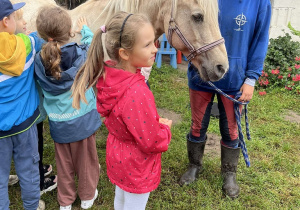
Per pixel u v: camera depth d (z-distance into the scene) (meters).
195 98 2.37
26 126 1.84
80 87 1.50
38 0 2.77
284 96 4.36
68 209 2.22
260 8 2.04
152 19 2.18
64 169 2.13
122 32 1.41
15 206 2.36
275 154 3.04
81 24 2.33
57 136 2.02
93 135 2.15
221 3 2.02
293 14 6.58
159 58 5.41
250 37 2.12
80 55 1.91
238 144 2.48
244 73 2.18
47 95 1.95
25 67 1.81
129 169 1.58
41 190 2.39
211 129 3.52
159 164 1.69
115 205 1.81
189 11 1.92
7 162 1.85
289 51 4.92
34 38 1.91
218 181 2.57
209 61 1.92
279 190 2.57
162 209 2.34
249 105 4.09
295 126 3.59
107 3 2.36
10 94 1.75
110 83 1.47
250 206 2.41
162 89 4.54
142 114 1.43
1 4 1.69
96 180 2.27
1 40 1.66
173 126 3.55
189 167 2.66
